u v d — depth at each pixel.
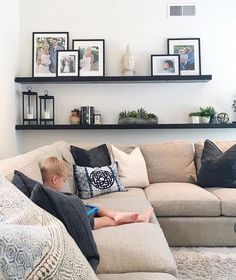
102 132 4.11
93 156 3.20
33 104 4.07
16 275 0.68
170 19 4.05
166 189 2.96
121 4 4.05
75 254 0.90
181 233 2.74
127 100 4.11
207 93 4.09
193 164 3.52
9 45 3.65
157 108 4.11
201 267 2.28
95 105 4.12
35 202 1.19
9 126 3.64
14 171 1.57
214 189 3.10
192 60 4.03
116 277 1.32
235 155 3.19
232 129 4.08
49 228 0.88
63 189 2.20
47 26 4.06
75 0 4.05
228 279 2.09
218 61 4.07
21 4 4.05
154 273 1.37
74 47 4.03
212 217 2.75
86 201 2.67
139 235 1.71
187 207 2.73
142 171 3.30
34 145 4.11
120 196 2.81
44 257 0.76
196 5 4.05
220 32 4.05
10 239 0.70
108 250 1.53
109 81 3.94
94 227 1.84
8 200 1.03
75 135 4.11
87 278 0.89
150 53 4.07
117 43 4.07
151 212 2.24
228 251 2.63
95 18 4.06
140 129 4.08
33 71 4.00
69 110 4.12
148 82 4.07
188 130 4.11
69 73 3.97
